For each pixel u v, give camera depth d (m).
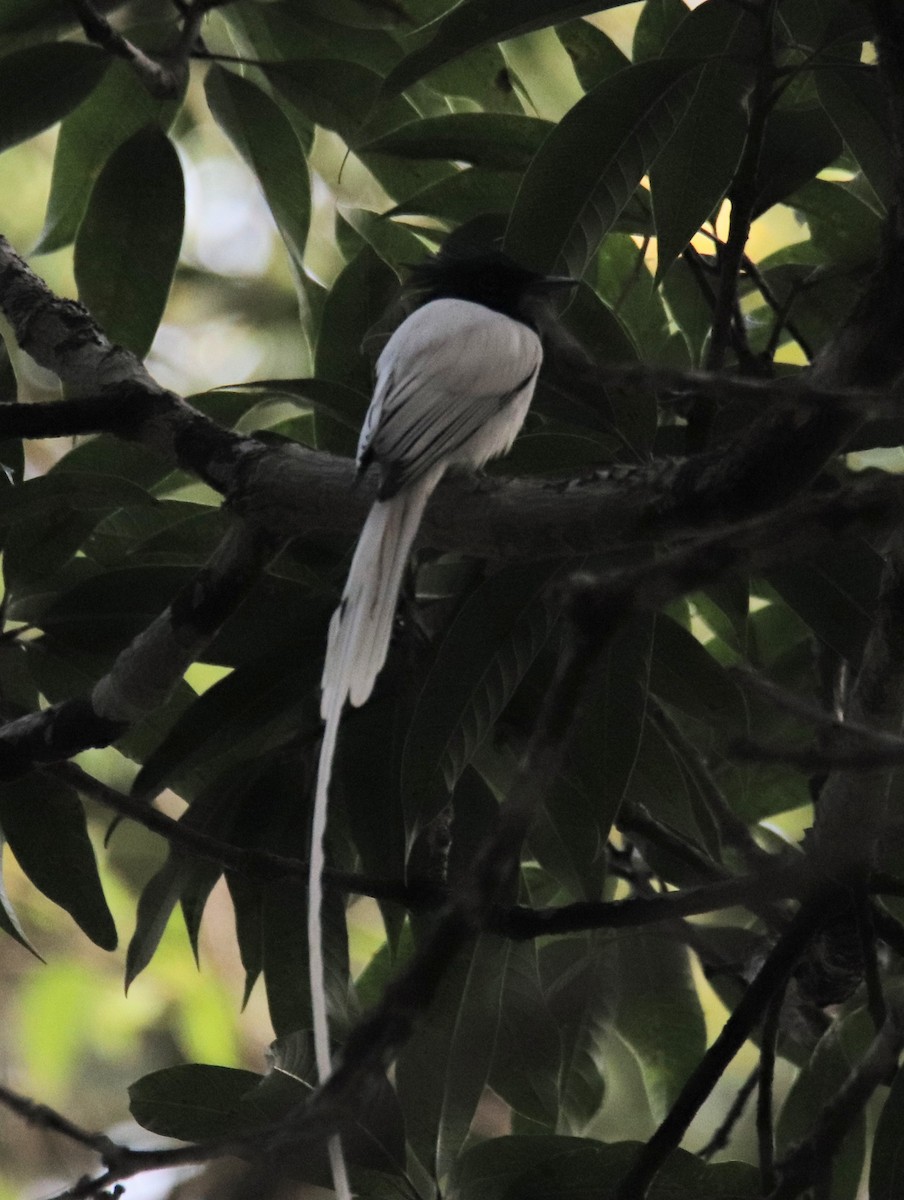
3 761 7.62
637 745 6.97
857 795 6.59
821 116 7.65
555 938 9.06
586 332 7.38
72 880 8.06
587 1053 8.89
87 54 8.30
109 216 8.48
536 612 6.86
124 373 7.54
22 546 7.86
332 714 6.05
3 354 8.38
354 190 12.43
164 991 13.34
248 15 8.91
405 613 7.65
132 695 7.37
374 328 7.98
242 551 7.04
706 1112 11.92
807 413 5.47
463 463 7.12
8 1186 13.27
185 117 13.63
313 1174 6.63
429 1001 4.39
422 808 6.78
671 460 6.04
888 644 6.00
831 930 7.86
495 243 8.17
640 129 7.01
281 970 7.74
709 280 8.55
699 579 4.68
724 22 7.36
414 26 8.69
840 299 8.58
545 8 7.00
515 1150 6.87
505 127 7.92
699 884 8.41
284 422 8.66
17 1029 14.05
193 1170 6.77
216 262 14.95
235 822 7.86
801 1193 6.29
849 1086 6.34
